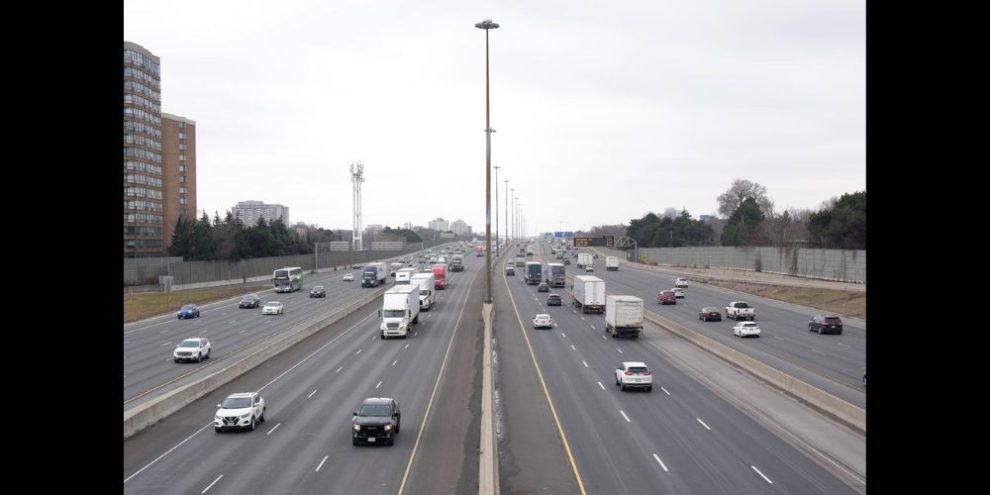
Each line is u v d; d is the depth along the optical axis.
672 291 97.00
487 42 83.44
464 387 44.12
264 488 25.17
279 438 32.31
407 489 25.19
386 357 56.19
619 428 33.94
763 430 33.38
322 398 41.22
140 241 138.50
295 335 64.19
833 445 30.64
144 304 96.81
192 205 157.75
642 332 69.81
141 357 56.12
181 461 28.58
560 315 85.06
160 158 147.00
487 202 81.75
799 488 24.98
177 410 38.12
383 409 31.81
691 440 31.66
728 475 26.55
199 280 127.88
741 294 107.69
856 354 54.91
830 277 104.81
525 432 33.41
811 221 118.31
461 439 32.19
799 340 63.31
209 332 72.19
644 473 26.95
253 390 43.72
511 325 75.44
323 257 187.38
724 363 51.66
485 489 22.94
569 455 29.56
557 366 51.56
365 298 99.81
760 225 157.75
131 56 134.62
